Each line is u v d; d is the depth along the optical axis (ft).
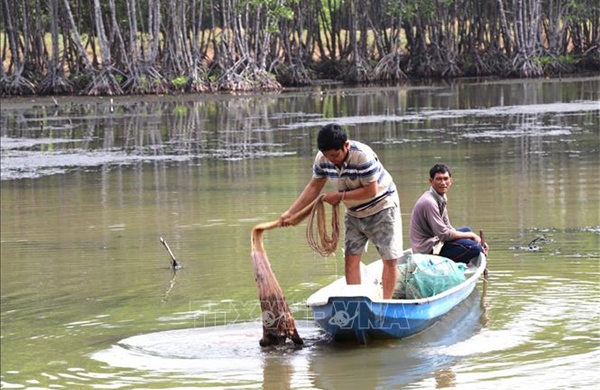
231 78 202.39
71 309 42.60
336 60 244.22
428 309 37.91
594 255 47.91
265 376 33.96
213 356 36.24
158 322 40.27
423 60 240.53
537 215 58.75
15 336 38.99
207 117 141.79
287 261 49.11
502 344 36.04
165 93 196.44
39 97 192.95
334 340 37.55
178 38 205.05
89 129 128.26
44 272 49.62
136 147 106.83
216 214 64.03
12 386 33.42
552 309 39.73
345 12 251.39
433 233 45.50
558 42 234.79
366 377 33.40
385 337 37.09
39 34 215.51
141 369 34.91
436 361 34.71
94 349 37.14
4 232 61.46
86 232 60.23
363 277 42.55
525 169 78.23
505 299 41.39
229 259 50.47
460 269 42.75
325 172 38.93
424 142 100.27
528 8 243.81
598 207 60.44
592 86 180.65
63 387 33.30
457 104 149.79
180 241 55.83
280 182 77.25
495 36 240.32
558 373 32.76
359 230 39.65
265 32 211.00
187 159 94.89
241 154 97.25
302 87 213.46
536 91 172.04
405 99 164.96
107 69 194.18
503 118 123.54
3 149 108.68
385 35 244.63
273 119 135.03
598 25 248.93
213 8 218.79
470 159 85.66
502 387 31.76
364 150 38.14
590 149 89.20
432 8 232.53
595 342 35.68
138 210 67.26
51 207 70.33
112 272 49.01
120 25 220.64
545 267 46.01
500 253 49.03
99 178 84.12
